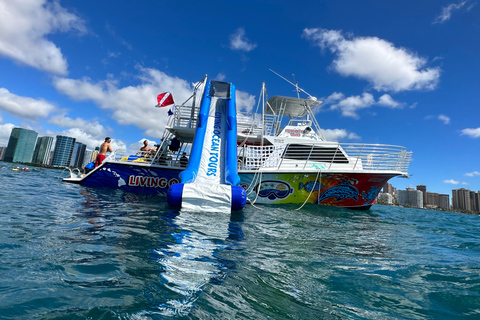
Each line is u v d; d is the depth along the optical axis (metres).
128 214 5.75
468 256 4.50
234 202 7.31
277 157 10.91
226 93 12.87
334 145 11.06
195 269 2.80
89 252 3.00
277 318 1.96
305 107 13.61
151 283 2.34
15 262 2.49
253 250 3.81
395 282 2.99
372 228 7.01
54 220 4.50
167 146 11.86
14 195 6.95
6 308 1.70
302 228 6.05
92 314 1.74
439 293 2.72
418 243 5.49
